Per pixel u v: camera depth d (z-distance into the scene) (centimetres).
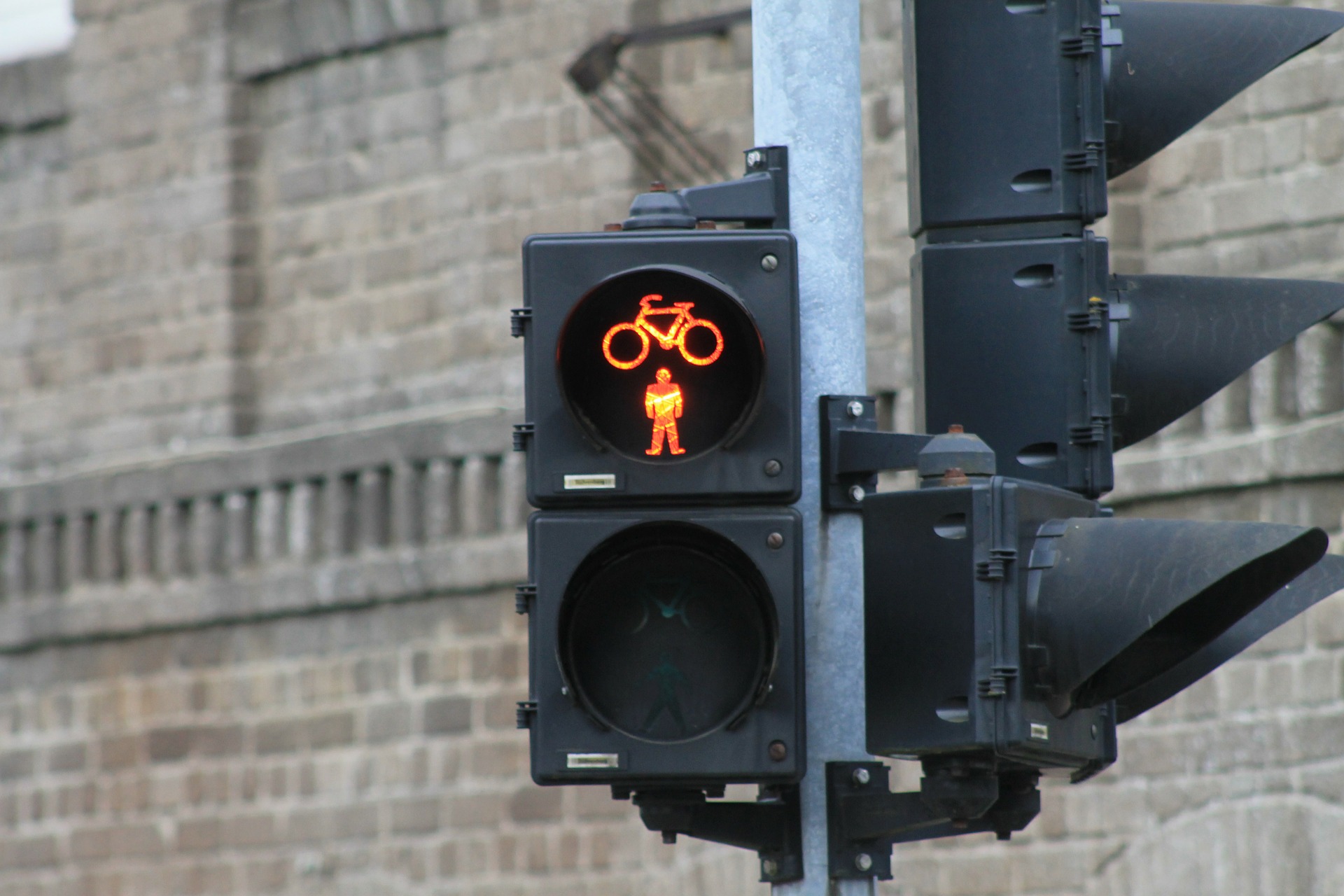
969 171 1628
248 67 5241
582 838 4356
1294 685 3388
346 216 5100
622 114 4591
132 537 5091
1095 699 1508
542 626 1454
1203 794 3475
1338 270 3531
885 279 4022
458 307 4866
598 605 1468
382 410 4981
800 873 1523
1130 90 1638
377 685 4716
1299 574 1527
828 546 1562
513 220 4781
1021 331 1619
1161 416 1653
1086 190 1608
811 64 1605
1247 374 3519
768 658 1450
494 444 4538
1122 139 1644
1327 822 3309
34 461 5506
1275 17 1648
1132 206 3781
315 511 4825
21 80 5584
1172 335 1653
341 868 4722
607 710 1460
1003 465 1612
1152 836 3528
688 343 1470
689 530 1460
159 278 5328
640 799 1493
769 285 1471
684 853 4175
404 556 4659
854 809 1528
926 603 1420
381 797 4675
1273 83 3644
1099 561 1402
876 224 4056
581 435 1465
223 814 4912
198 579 4981
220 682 4962
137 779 5053
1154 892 3512
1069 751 1478
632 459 1461
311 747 4800
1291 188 3606
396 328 4988
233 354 5181
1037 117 1619
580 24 4700
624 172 4597
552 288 1476
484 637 4562
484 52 4859
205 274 5247
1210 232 3700
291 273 5184
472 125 4875
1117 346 1648
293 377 5153
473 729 4553
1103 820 3597
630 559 1466
